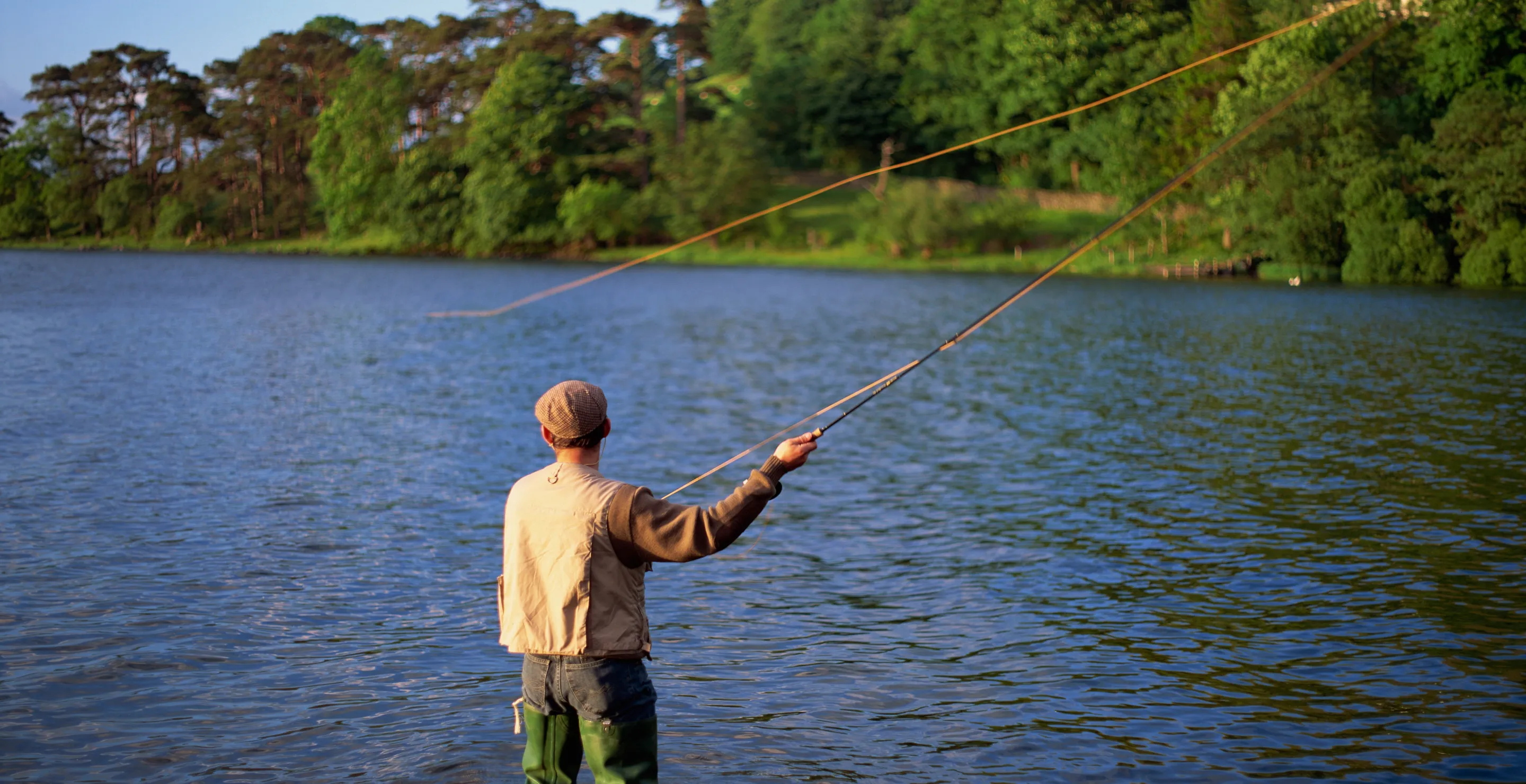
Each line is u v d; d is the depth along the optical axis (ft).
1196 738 22.76
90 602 30.27
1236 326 130.11
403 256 384.47
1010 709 24.22
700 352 106.52
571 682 15.34
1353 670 26.66
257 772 20.48
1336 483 47.78
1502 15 219.00
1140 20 307.78
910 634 29.27
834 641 28.68
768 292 208.74
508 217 355.97
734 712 23.88
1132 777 21.02
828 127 385.91
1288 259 237.86
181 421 61.11
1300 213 233.35
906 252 311.88
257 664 26.17
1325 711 24.23
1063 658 27.45
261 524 39.37
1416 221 216.95
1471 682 25.81
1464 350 102.47
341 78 439.63
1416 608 31.30
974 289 216.13
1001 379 85.15
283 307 159.12
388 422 62.64
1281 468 51.06
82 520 39.14
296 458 51.52
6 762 20.84
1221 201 256.32
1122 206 286.25
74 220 473.26
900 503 44.80
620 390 79.46
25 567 33.30
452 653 27.12
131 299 170.40
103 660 26.13
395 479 47.50
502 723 22.82
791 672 26.37
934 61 377.09
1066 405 71.61
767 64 488.02
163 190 483.92
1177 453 54.90
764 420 65.98
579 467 15.89
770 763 21.33
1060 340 115.85
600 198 351.25
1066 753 22.06
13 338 107.65
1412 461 52.19
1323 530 40.04
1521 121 205.67
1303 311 152.05
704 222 352.28
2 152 490.49
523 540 15.55
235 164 458.09
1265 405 70.74
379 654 26.96
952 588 33.42
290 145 459.32
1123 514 42.75
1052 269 21.38
